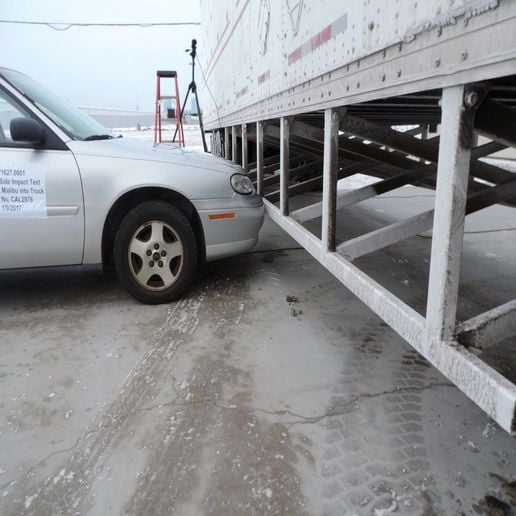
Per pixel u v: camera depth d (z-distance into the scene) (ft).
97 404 7.00
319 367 7.94
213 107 26.99
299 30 8.61
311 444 6.05
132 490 5.38
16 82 10.28
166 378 7.65
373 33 5.46
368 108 10.62
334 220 7.88
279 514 5.01
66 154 9.83
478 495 5.19
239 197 11.21
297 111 9.18
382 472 5.55
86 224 9.95
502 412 3.78
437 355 4.71
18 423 6.59
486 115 4.50
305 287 11.66
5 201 9.57
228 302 10.75
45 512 5.10
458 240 4.36
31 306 10.78
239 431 6.32
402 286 11.73
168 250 10.46
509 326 4.81
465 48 3.80
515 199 9.18
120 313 10.25
